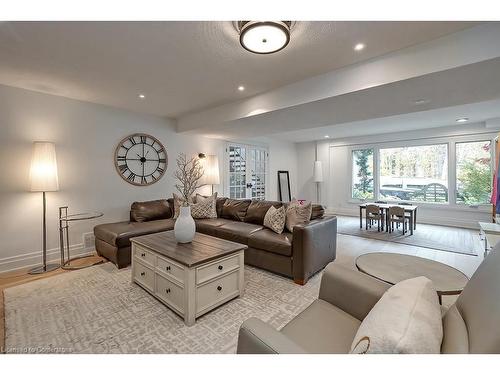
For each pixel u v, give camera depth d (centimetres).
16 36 192
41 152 290
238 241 313
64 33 189
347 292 135
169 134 466
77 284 256
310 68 252
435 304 92
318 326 121
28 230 309
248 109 341
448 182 557
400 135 621
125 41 201
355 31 188
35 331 179
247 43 185
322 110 309
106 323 189
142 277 246
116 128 393
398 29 185
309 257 260
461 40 188
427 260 188
